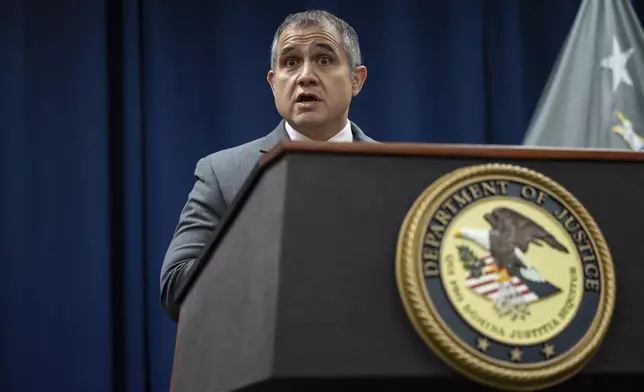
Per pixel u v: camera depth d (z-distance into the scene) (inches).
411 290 89.8
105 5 324.2
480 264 92.7
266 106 326.6
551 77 297.0
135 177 312.5
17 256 304.3
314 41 161.3
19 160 310.8
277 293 90.0
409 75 333.1
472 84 335.3
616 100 285.6
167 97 321.4
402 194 95.0
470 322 90.5
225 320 103.3
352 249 92.4
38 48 319.6
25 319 301.1
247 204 103.4
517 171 97.2
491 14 344.8
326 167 94.9
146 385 301.4
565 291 93.9
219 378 101.7
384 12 338.0
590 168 101.6
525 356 90.8
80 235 307.4
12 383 297.3
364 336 89.4
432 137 332.2
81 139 314.0
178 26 327.3
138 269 306.0
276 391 95.0
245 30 330.3
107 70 320.2
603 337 93.7
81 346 300.0
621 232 99.9
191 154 319.6
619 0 298.4
